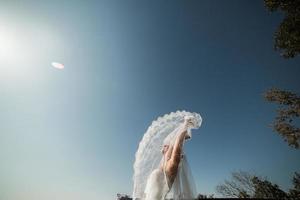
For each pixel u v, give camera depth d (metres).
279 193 15.17
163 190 3.20
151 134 3.77
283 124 11.88
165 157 3.44
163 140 3.68
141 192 3.46
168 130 3.74
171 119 3.80
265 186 15.27
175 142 3.44
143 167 3.59
